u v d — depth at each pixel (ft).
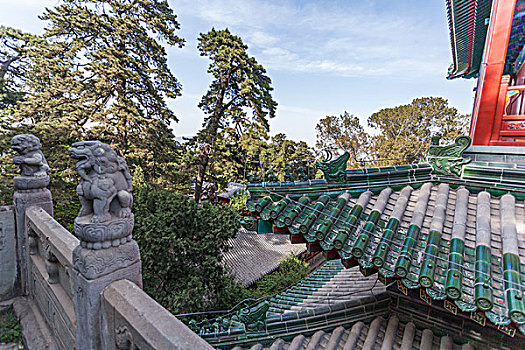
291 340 15.69
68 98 67.36
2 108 76.54
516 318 8.67
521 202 12.61
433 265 10.62
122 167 10.93
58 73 68.54
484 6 20.51
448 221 12.68
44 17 69.36
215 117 90.07
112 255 10.24
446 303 10.63
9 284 20.97
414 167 15.10
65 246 13.53
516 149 14.34
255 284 62.75
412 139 129.18
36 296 18.76
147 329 7.66
